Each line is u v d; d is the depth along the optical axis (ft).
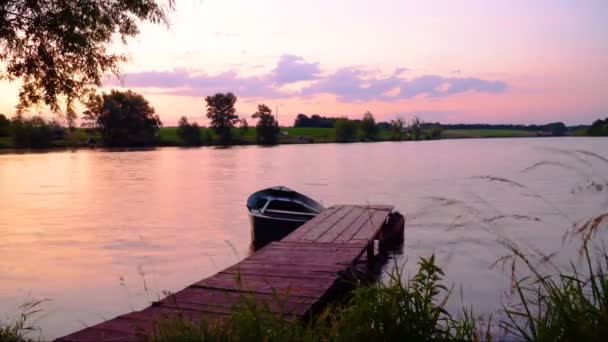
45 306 28.94
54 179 119.34
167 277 35.68
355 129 477.36
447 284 31.07
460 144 432.25
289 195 55.11
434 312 12.88
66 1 26.27
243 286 20.39
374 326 12.11
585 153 12.98
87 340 13.78
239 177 122.11
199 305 17.48
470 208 16.25
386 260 40.04
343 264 24.95
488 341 13.30
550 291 12.04
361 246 30.42
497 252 38.17
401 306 12.46
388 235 43.62
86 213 67.26
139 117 352.28
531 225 51.08
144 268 38.22
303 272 23.25
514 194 81.76
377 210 47.73
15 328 21.02
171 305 17.46
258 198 53.01
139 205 75.10
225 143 410.11
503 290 28.63
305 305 17.42
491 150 288.51
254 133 465.47
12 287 32.89
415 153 253.03
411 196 82.07
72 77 28.91
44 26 26.05
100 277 35.53
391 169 145.38
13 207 73.00
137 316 16.11
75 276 35.78
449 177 117.60
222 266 38.91
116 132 340.18
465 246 41.19
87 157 224.33
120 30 29.25
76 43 26.61
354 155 234.58
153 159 206.80
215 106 409.90
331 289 20.72
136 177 124.06
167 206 73.92
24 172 140.46
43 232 53.36
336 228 37.55
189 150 305.94
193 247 46.06
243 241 48.98
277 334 11.75
